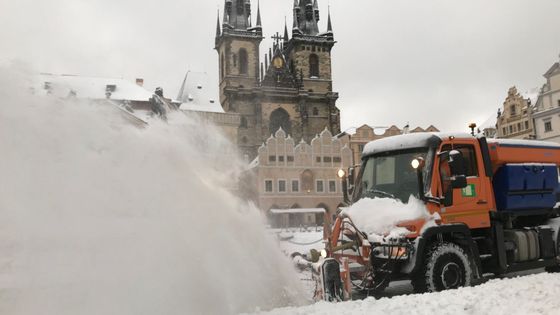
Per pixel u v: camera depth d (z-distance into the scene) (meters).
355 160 75.00
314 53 94.38
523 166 9.98
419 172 8.27
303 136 89.12
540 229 10.08
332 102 92.69
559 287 6.84
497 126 72.06
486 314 5.68
